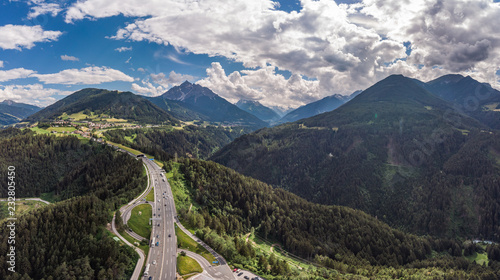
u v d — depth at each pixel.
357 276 178.25
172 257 140.50
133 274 125.25
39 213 161.38
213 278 129.75
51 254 135.38
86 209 165.00
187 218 185.00
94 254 133.25
